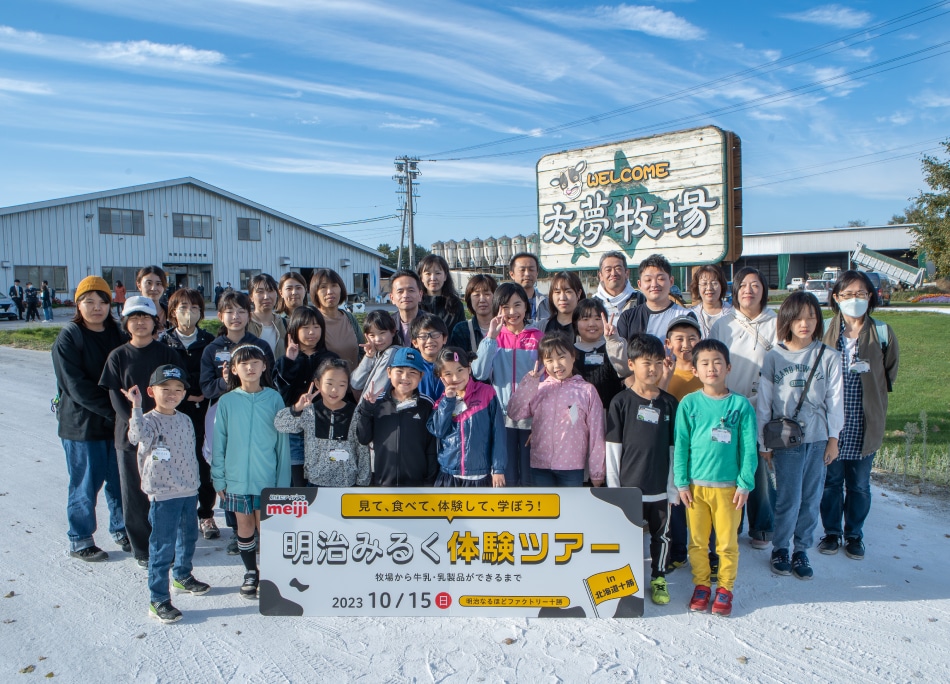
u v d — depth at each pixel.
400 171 35.06
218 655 3.04
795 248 44.47
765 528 4.18
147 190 29.95
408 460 3.57
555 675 2.84
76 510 4.04
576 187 6.70
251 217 33.38
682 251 5.96
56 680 2.84
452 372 3.46
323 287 4.55
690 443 3.50
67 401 4.02
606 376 4.02
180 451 3.47
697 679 2.80
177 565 3.64
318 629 3.29
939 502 5.01
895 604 3.47
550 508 3.40
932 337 15.27
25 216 26.89
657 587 3.55
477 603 3.43
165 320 5.19
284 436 3.73
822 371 3.77
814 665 2.90
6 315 25.31
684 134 5.91
